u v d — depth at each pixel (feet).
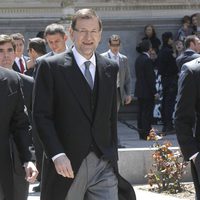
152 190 50.93
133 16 105.19
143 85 78.95
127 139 80.38
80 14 28.78
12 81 29.45
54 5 101.40
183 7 106.93
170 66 83.97
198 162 31.63
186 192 49.78
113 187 28.53
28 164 28.99
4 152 28.91
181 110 31.78
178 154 51.19
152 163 54.03
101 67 29.17
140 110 79.87
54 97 28.71
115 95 29.60
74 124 28.43
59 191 28.32
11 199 29.01
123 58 65.57
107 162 28.78
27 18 100.99
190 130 31.89
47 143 28.02
